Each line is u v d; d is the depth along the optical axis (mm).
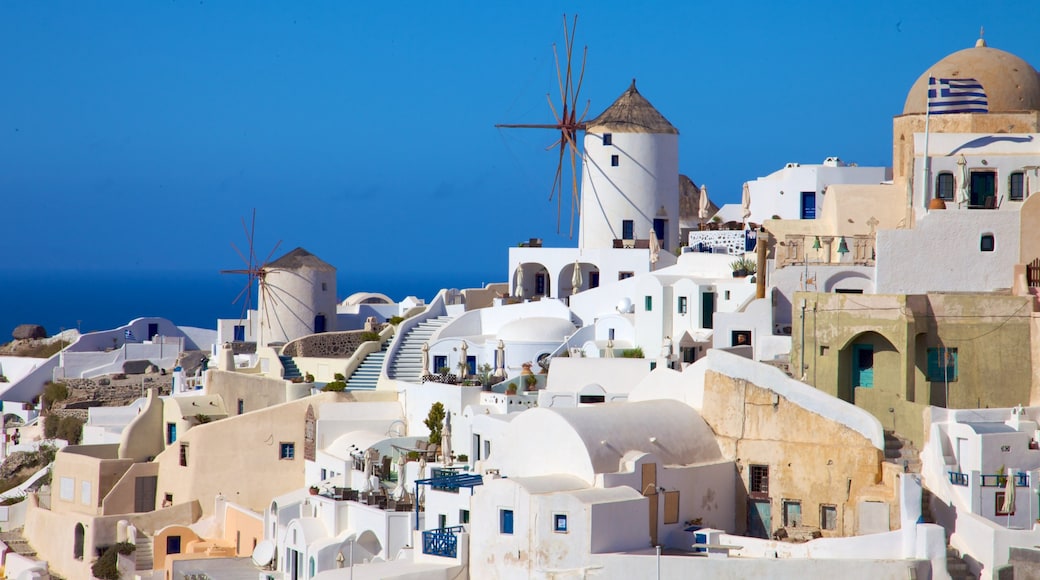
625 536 95500
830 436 99875
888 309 103000
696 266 138500
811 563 90062
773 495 102000
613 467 98625
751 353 116312
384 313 181125
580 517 93688
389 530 106938
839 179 152125
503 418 113312
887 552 90500
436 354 144500
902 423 101000
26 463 151375
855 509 98062
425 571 97562
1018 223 109000
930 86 118875
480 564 98062
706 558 91875
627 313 138750
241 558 121125
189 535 126750
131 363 178750
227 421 132500
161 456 135500
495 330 148625
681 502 100375
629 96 161000
